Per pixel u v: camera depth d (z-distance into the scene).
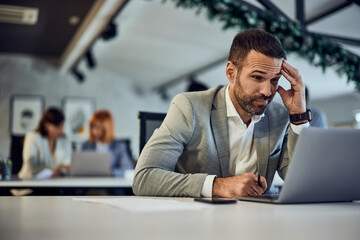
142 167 1.29
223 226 0.63
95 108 8.46
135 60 7.77
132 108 8.83
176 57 7.29
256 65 1.28
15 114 7.91
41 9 5.23
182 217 0.73
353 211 0.85
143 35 6.57
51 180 2.52
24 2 4.98
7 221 0.67
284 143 1.56
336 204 1.01
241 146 1.49
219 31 5.78
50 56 8.02
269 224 0.65
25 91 8.02
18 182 2.29
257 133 1.49
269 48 1.28
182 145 1.41
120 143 4.48
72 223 0.65
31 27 6.00
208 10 3.20
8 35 6.47
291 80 1.35
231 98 1.44
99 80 8.59
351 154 1.00
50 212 0.79
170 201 0.95
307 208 0.90
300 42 3.41
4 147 7.79
